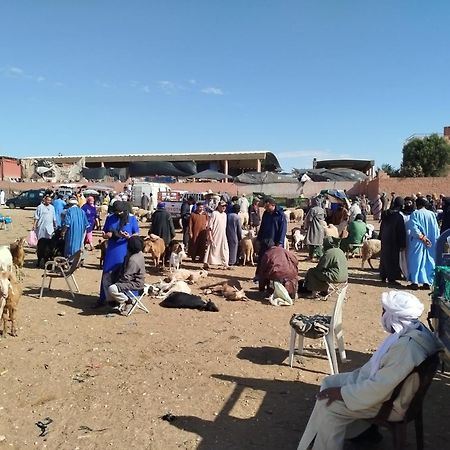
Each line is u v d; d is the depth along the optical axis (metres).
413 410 3.50
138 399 5.09
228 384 5.48
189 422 4.64
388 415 3.52
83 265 13.28
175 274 10.78
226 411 4.86
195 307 8.68
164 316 8.16
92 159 57.06
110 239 8.55
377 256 13.14
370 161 41.72
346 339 7.14
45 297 9.38
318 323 5.71
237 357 6.32
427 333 3.52
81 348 6.54
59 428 4.51
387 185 41.25
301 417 4.76
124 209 8.55
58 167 52.78
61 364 5.98
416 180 40.78
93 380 5.54
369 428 4.21
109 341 6.84
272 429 4.53
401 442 3.53
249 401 5.08
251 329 7.53
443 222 13.69
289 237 18.84
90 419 4.68
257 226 21.05
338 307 5.95
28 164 53.50
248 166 56.91
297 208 29.64
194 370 5.86
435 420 4.71
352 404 3.55
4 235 20.55
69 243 10.65
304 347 6.75
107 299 8.39
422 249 10.69
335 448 3.65
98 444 4.25
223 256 13.07
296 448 4.21
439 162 51.78
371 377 3.52
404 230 10.97
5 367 5.84
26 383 5.43
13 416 4.72
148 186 33.81
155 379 5.59
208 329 7.49
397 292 3.71
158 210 13.05
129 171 48.91
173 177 47.94
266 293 10.06
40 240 12.54
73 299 9.29
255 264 13.98
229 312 8.52
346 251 14.70
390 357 3.43
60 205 15.88
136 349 6.55
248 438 4.37
